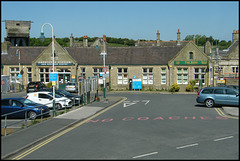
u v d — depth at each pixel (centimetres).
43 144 1148
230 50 5338
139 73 4444
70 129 1454
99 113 2019
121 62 4472
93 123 1609
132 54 4622
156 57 4522
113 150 1028
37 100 2231
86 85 2456
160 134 1282
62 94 2512
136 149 1038
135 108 2264
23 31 5809
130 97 3316
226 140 1159
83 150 1038
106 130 1394
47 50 4419
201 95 2288
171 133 1301
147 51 4659
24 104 1784
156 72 4409
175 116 1802
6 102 1783
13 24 5775
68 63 4400
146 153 984
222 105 2331
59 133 1361
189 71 4344
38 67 4425
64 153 1005
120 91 4219
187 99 3006
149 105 2461
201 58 4344
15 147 1077
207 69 4322
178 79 4375
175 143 1121
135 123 1567
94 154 982
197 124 1511
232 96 2177
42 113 1797
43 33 2088
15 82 4222
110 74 4453
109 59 4534
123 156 951
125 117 1792
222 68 5088
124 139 1198
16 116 1759
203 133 1293
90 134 1313
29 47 4797
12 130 1407
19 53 4300
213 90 2264
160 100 2914
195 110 2086
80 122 1659
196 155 954
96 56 4612
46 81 4447
